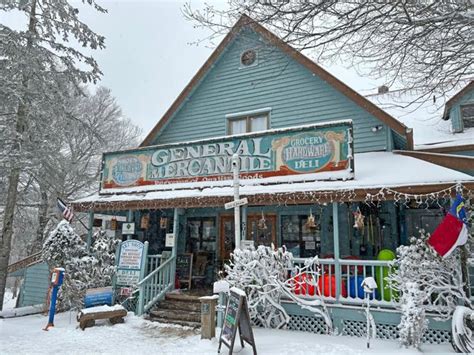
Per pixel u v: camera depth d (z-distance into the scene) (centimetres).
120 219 1188
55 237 943
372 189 742
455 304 658
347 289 740
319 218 1048
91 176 2208
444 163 911
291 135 903
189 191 985
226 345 572
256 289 721
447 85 567
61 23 1223
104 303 873
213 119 1292
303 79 1167
